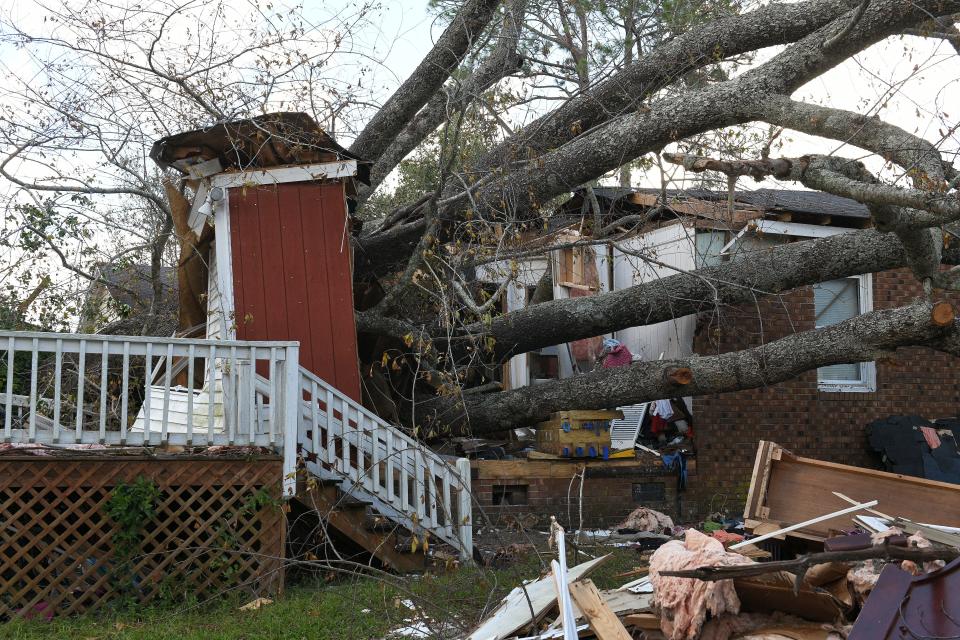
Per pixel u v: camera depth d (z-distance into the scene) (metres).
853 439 14.29
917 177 8.44
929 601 4.01
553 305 12.20
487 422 12.22
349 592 7.86
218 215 10.17
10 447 7.93
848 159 8.67
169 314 13.06
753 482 8.48
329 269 10.30
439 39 13.22
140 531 7.79
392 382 12.20
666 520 12.19
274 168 10.24
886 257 11.45
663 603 5.32
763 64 11.04
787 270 11.69
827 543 5.39
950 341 10.74
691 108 10.95
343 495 8.78
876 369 14.52
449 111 11.45
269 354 8.45
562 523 12.69
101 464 7.85
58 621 7.24
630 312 11.98
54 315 12.26
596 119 12.66
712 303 12.00
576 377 12.04
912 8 10.48
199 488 8.52
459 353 12.03
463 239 11.92
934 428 14.23
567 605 5.13
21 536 7.69
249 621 7.09
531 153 11.23
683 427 14.32
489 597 6.62
